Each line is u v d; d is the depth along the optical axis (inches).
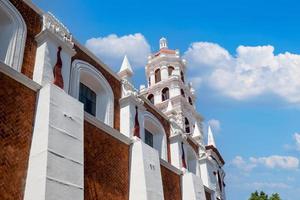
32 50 583.5
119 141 713.0
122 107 798.5
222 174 1534.2
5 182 426.3
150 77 1722.4
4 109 467.2
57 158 463.8
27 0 608.7
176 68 1699.1
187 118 1478.8
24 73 546.3
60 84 572.4
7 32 561.6
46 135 467.8
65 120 513.7
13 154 452.8
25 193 439.5
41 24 627.5
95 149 620.4
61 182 451.8
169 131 1036.5
